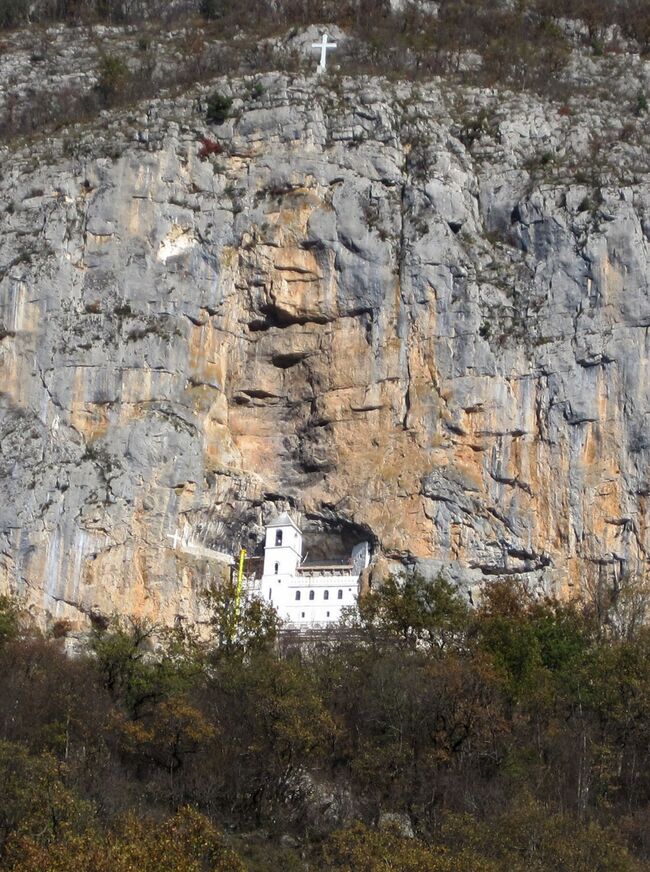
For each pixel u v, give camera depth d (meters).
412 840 140.50
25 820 137.00
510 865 137.38
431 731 163.38
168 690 170.12
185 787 156.25
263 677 166.62
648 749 163.38
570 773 160.00
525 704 169.25
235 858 134.62
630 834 150.00
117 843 130.75
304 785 158.25
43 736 161.12
